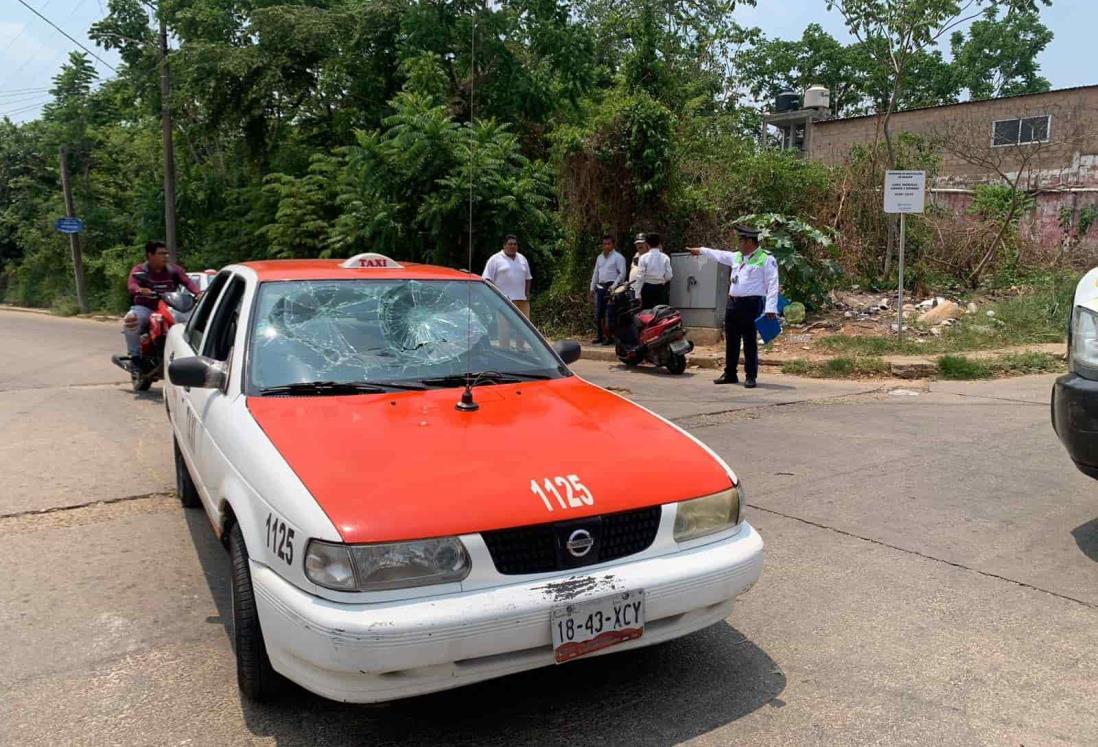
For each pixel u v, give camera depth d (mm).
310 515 2654
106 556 4672
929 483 5773
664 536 2980
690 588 2936
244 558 3094
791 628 3729
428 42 17438
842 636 3650
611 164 13625
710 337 12258
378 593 2566
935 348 10789
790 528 4953
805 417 7898
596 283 12820
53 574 4406
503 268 10477
